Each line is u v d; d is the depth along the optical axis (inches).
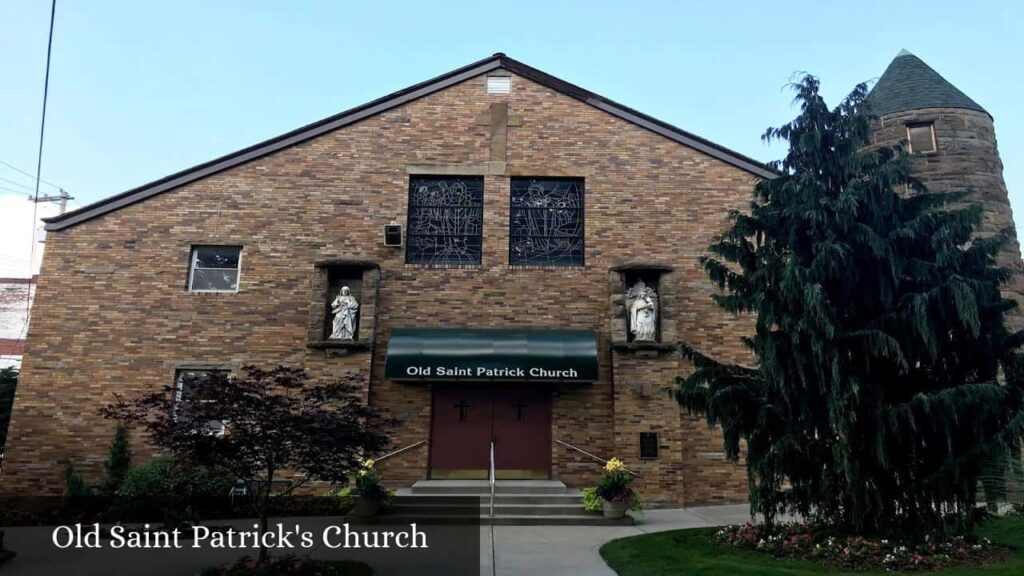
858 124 453.1
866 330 405.4
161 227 695.7
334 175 717.9
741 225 470.3
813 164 460.8
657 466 641.0
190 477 498.6
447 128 737.0
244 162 714.8
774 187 463.8
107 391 653.9
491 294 693.3
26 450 637.3
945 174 761.6
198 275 695.1
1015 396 398.0
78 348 661.9
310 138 724.7
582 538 494.3
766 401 441.1
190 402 370.6
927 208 444.5
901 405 393.1
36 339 661.3
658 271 686.5
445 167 726.5
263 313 679.1
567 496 594.6
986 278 433.1
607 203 720.3
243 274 687.7
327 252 699.4
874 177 429.1
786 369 424.8
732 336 685.3
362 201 713.0
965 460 390.9
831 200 433.1
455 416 673.0
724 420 443.8
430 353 647.8
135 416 377.7
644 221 716.0
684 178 727.7
